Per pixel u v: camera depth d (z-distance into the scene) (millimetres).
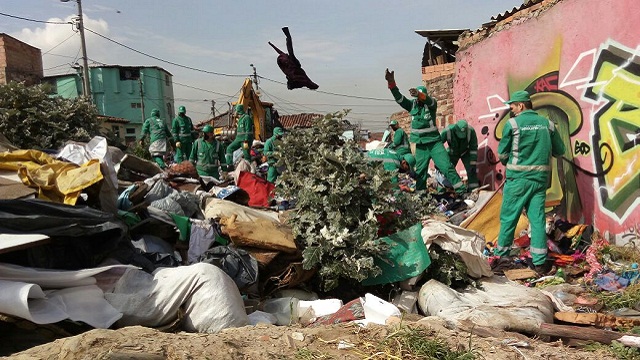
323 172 5168
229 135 20656
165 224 4801
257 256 4688
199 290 3799
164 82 46375
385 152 9273
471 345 3432
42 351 2975
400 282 4855
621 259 6105
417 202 5602
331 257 4836
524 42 8617
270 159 9227
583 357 3461
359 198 5137
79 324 3564
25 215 3801
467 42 10445
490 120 9703
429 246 4957
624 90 6520
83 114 9484
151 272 4207
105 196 4734
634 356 3496
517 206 6141
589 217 7203
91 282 3758
